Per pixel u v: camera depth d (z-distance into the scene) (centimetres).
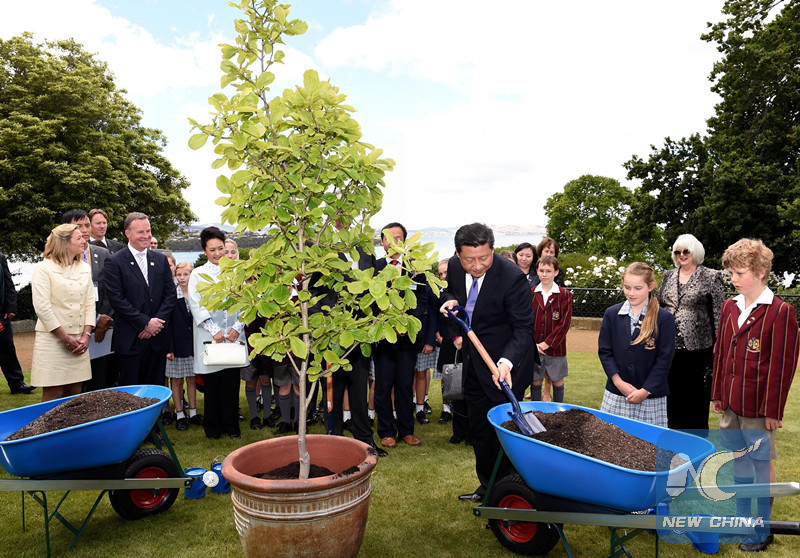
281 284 214
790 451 433
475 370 339
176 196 2573
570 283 1312
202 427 529
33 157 1931
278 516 207
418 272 225
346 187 238
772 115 2066
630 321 336
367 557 281
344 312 243
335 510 212
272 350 226
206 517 328
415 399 613
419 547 292
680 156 2192
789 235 1894
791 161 2052
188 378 533
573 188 4338
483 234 314
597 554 287
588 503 236
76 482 280
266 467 255
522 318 333
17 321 1419
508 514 259
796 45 1992
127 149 2408
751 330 291
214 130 200
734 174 1889
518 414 279
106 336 519
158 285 473
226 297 226
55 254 401
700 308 385
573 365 848
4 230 1966
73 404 301
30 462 260
